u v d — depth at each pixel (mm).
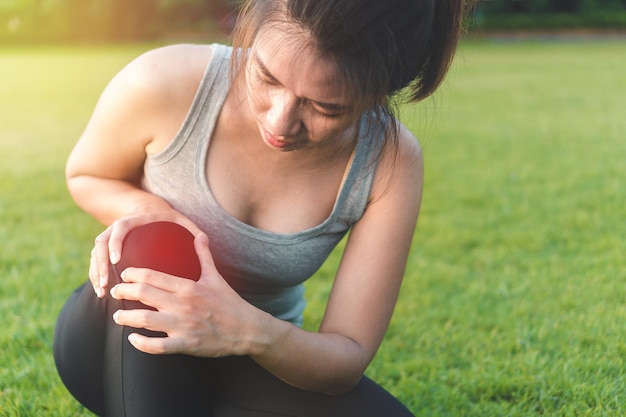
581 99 10102
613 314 2961
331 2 1284
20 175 5410
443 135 7367
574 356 2588
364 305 1773
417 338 2814
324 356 1634
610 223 4336
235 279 1842
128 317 1439
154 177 1795
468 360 2621
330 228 1798
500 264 3682
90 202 1854
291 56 1327
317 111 1401
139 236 1574
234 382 1748
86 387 1761
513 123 8172
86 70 13492
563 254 3811
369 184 1762
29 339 2621
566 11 23688
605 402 2271
